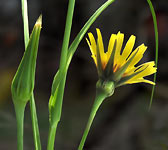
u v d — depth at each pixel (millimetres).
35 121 406
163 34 1188
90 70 1313
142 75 401
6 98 1232
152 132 1084
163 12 1173
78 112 1219
